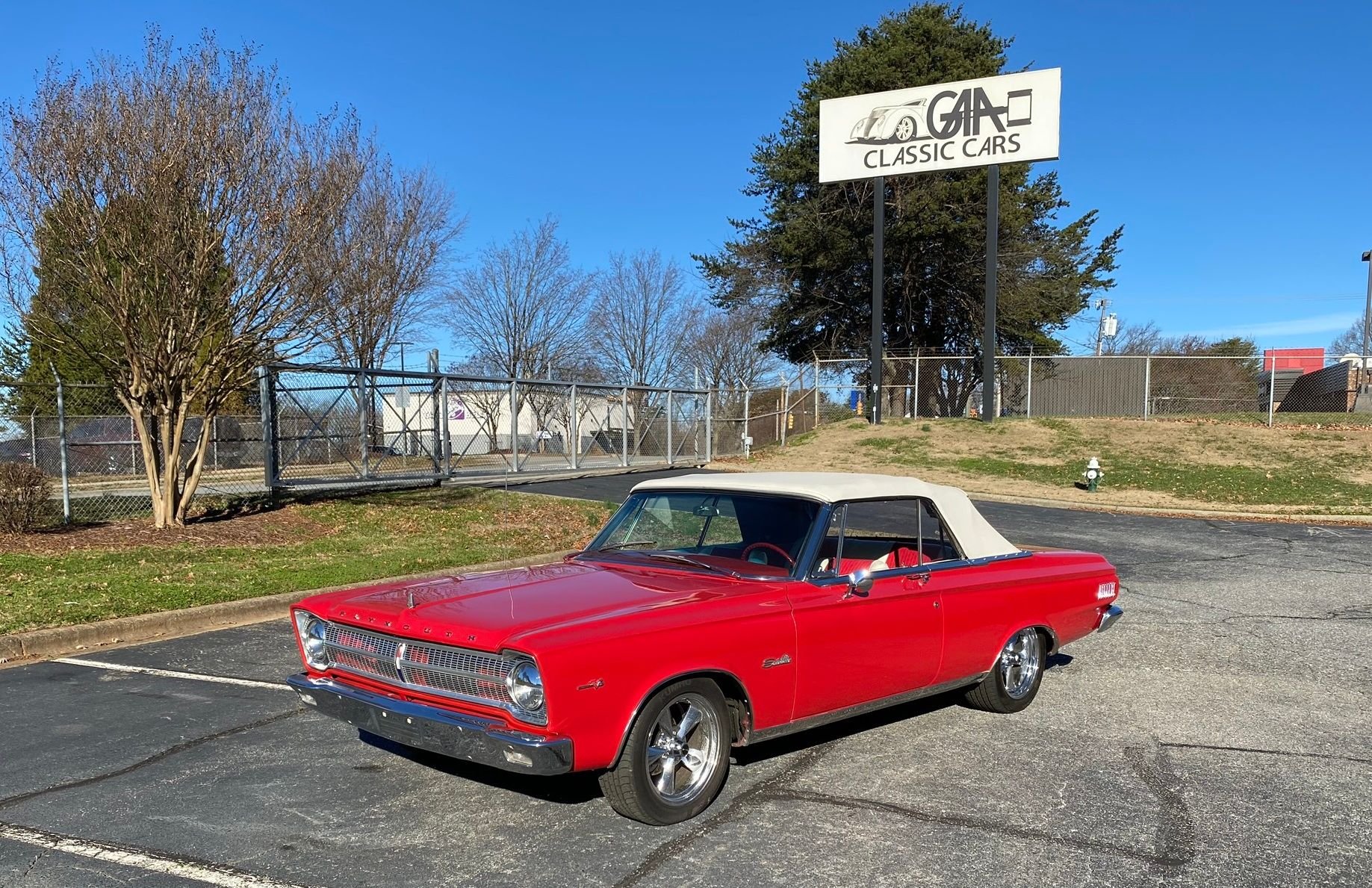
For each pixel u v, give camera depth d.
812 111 35.22
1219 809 4.43
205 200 11.72
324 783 4.61
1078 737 5.49
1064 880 3.67
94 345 12.44
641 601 4.24
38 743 5.19
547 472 21.11
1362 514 17.62
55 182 10.96
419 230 28.58
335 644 4.47
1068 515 17.72
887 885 3.62
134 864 3.73
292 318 12.86
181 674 6.66
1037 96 25.55
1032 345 36.50
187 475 13.08
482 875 3.66
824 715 4.77
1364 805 4.50
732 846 3.94
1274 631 8.51
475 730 3.72
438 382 18.84
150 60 11.48
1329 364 33.34
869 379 31.62
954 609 5.36
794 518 4.90
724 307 38.88
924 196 32.41
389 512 14.73
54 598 8.35
